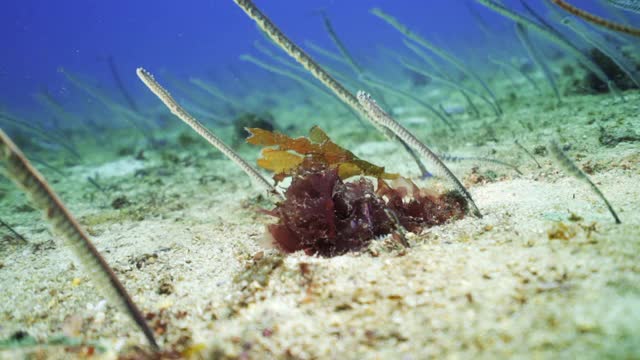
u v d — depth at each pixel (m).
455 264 0.21
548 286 0.18
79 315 0.24
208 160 0.75
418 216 0.30
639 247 0.20
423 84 1.37
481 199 0.33
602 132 0.46
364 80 0.74
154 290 0.26
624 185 0.30
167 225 0.43
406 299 0.19
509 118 0.66
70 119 1.14
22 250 0.39
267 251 0.31
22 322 0.24
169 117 1.21
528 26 0.57
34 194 0.16
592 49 0.68
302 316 0.19
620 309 0.16
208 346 0.18
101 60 1.26
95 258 0.17
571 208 0.27
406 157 0.57
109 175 0.73
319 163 0.30
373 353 0.16
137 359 0.18
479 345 0.16
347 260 0.24
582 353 0.14
